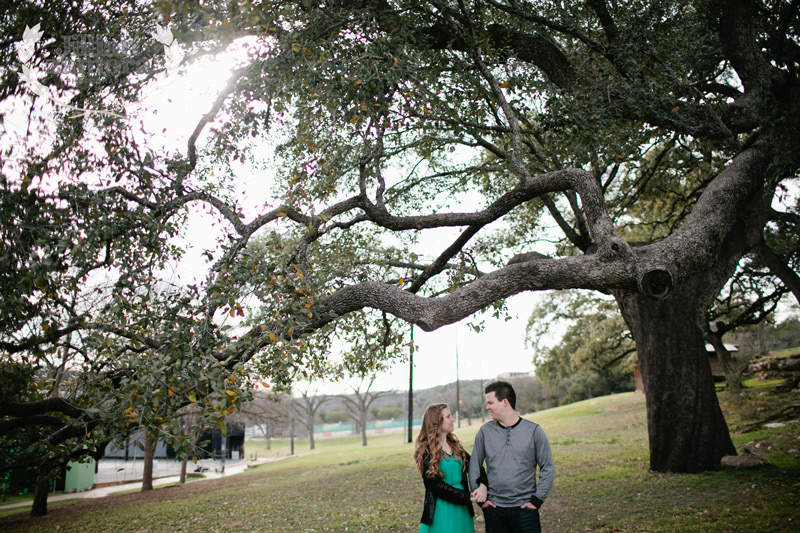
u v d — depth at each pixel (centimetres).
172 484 2691
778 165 731
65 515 1734
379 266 1011
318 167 782
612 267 540
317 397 7344
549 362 3105
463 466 437
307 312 510
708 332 2228
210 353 484
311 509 1357
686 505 841
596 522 827
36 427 613
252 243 860
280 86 652
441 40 930
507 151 1042
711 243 588
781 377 2508
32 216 470
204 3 575
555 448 1889
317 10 673
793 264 1703
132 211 581
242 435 5516
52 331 517
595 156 1061
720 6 941
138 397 413
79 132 584
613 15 1065
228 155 748
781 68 947
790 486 855
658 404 1173
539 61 980
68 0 621
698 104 905
